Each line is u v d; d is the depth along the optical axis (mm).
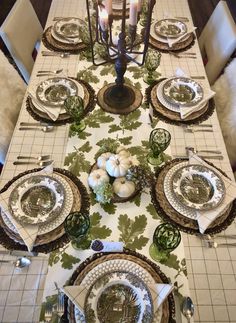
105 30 1156
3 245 1002
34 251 991
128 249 994
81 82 1510
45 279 940
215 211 1057
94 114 1393
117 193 1090
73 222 978
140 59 1619
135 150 1263
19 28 1793
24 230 1007
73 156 1241
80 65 1610
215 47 1862
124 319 846
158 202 1099
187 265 973
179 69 1544
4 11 3355
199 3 3760
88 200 1106
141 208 1094
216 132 1330
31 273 951
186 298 888
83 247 999
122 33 1139
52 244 1000
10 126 1559
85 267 944
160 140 1171
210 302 908
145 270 934
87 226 975
